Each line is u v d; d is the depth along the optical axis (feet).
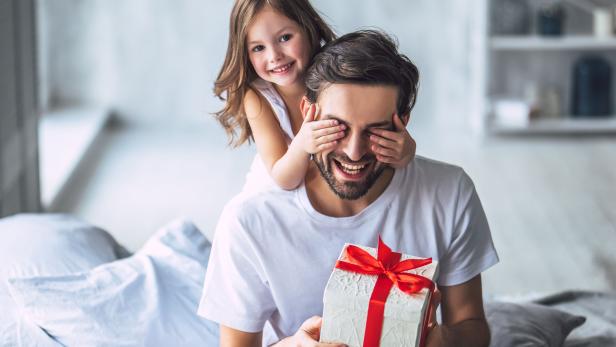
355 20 19.27
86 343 6.06
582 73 18.80
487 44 18.06
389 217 5.09
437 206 5.15
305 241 5.06
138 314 6.26
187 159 16.96
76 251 7.04
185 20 19.44
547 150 17.72
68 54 19.51
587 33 19.08
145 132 19.19
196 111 19.81
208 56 19.60
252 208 5.06
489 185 15.43
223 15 19.44
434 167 5.22
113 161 16.76
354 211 5.11
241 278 5.13
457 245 5.24
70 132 17.48
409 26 19.30
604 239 12.85
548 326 6.92
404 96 4.73
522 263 11.93
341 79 4.55
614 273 11.57
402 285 4.43
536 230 13.23
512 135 18.80
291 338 4.73
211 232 13.11
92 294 6.29
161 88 19.72
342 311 4.42
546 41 18.15
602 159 17.07
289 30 6.20
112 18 19.40
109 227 13.30
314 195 5.09
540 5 18.70
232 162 16.74
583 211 14.05
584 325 7.57
